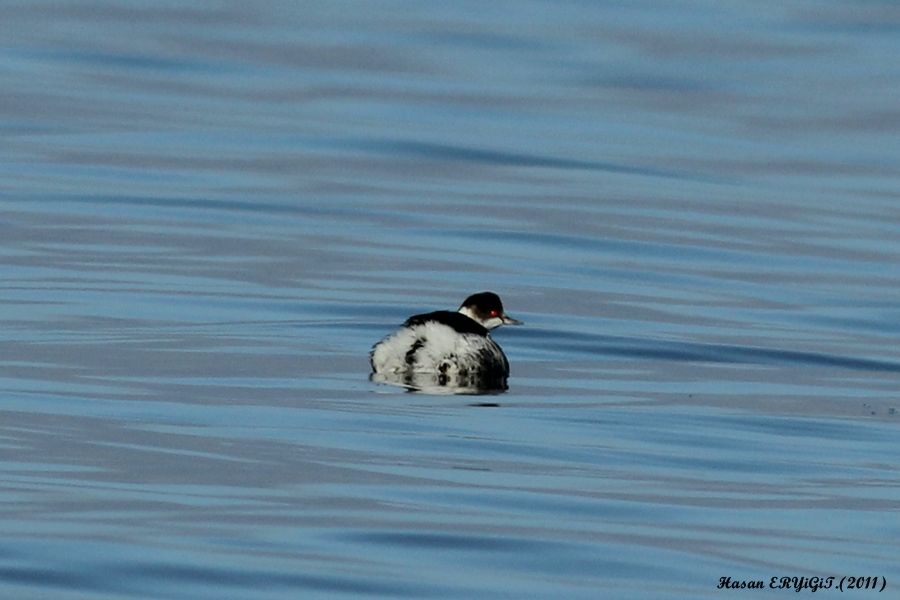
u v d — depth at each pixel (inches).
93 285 995.9
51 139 1429.6
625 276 1081.4
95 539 561.6
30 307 935.7
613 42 1994.3
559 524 593.9
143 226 1164.5
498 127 1557.6
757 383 831.7
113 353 839.1
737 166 1448.1
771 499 636.1
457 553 561.6
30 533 564.4
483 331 816.9
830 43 2038.6
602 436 715.4
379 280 1044.5
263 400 754.2
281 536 571.2
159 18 2048.5
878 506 630.5
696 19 2154.3
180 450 669.3
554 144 1498.5
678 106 1694.1
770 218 1267.2
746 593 535.2
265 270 1057.5
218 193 1275.8
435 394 777.6
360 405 748.6
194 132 1488.7
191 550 554.3
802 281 1083.9
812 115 1674.5
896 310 1014.4
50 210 1195.9
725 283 1071.6
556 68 1845.5
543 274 1079.6
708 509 619.5
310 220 1206.9
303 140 1476.4
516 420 733.3
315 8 2164.1
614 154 1470.2
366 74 1775.3
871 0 2331.4
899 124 1646.2
